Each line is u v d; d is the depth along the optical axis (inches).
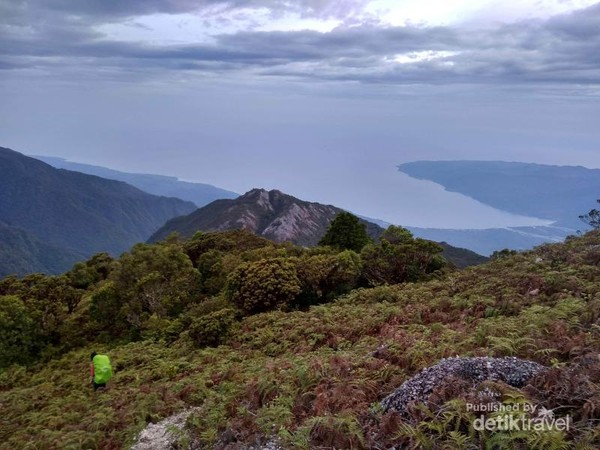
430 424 237.8
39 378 802.8
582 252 682.8
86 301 1225.4
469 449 222.1
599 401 224.5
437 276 973.8
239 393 382.6
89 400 537.0
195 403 417.7
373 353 401.7
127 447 349.7
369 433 257.9
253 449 287.1
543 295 525.7
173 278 1129.4
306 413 313.0
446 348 372.2
